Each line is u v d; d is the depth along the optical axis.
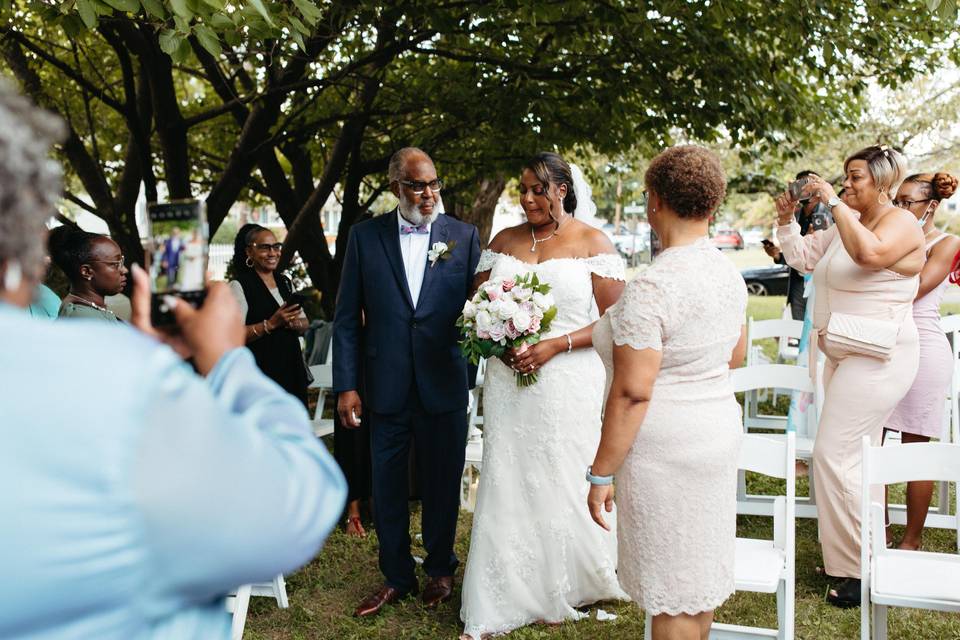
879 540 3.21
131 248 7.53
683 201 2.36
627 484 2.43
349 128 7.95
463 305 3.89
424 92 7.99
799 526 4.96
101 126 10.17
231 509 0.91
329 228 33.62
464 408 3.92
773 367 4.30
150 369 0.91
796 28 6.48
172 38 3.39
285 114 8.75
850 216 3.74
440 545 3.96
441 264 3.86
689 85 7.16
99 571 0.86
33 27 8.34
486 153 8.63
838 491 3.85
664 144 8.74
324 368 5.40
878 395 3.77
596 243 3.71
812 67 7.19
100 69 9.48
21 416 0.84
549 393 3.58
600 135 7.96
